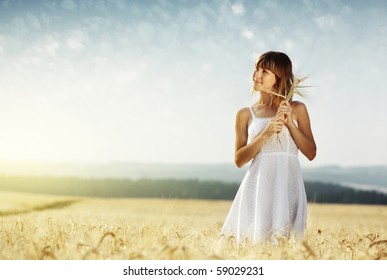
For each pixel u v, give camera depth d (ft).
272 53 16.65
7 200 79.05
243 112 17.49
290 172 16.63
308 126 16.88
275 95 16.81
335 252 13.82
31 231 14.56
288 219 15.96
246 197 16.90
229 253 12.66
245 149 16.43
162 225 15.89
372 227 21.34
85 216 18.49
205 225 18.12
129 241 13.66
